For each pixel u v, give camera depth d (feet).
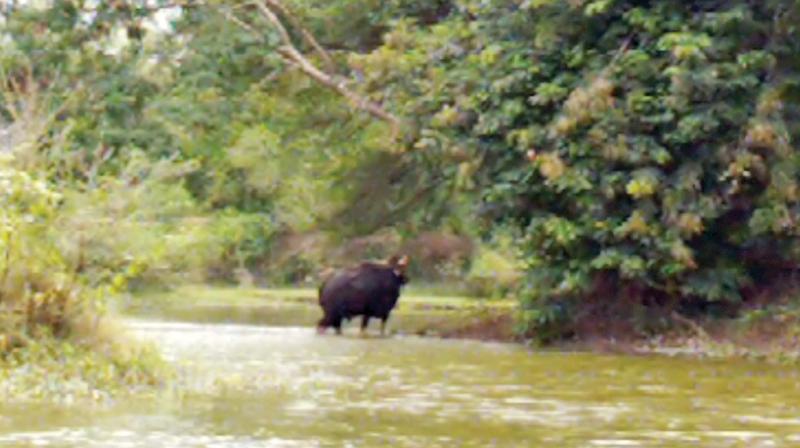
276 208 347.97
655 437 89.97
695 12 186.50
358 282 200.64
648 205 180.55
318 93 290.15
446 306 267.18
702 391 121.49
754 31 183.11
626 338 183.83
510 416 100.42
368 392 115.65
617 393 118.83
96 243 120.98
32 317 116.67
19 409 98.17
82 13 257.96
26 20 255.70
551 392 118.73
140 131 270.67
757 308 183.21
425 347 172.24
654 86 183.21
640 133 181.98
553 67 189.67
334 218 319.68
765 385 127.95
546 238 186.70
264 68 282.36
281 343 172.14
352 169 301.22
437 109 205.46
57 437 85.35
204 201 343.46
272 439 86.28
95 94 260.83
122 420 93.71
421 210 302.86
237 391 113.19
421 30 237.86
